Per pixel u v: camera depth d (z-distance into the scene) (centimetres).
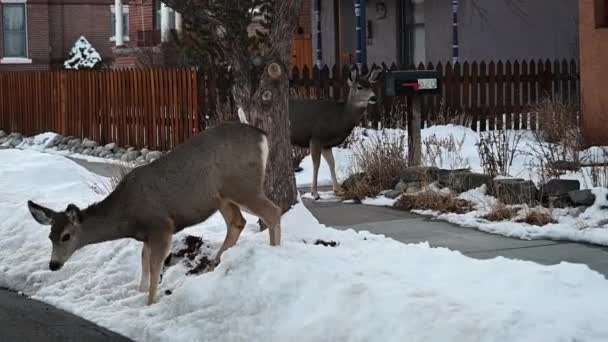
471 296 729
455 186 1238
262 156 877
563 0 2139
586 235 993
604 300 721
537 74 1925
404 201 1221
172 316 812
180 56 2161
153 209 846
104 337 788
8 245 1099
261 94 995
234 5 985
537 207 1094
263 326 752
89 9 3953
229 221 905
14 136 2475
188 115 1852
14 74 2538
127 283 925
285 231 954
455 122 1828
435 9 2328
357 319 714
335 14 2573
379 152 1361
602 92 1553
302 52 2648
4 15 3869
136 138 2028
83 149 2166
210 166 856
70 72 2267
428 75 1352
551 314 676
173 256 944
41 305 903
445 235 1044
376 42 2545
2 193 1343
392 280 784
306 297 767
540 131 1695
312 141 1306
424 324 683
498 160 1304
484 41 2227
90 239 858
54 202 1229
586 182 1182
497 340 644
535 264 829
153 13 2884
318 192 1364
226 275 823
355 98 1287
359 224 1120
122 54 2927
